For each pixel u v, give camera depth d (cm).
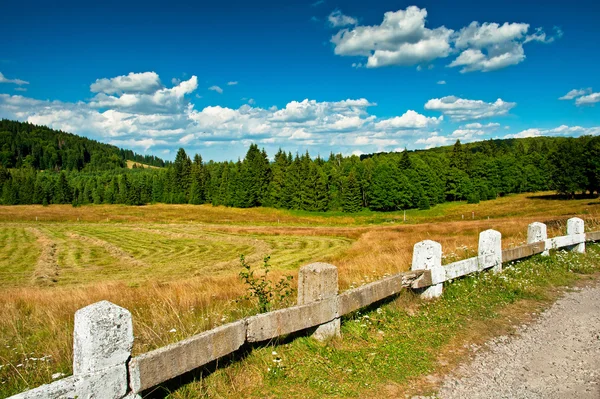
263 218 7819
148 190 12644
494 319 621
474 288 744
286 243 4091
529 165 10162
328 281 485
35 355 490
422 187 8862
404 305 633
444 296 697
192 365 344
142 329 501
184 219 7756
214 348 364
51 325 648
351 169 10588
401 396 390
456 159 10719
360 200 9300
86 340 279
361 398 383
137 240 4666
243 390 381
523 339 541
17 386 386
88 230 5888
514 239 1498
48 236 5188
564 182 7625
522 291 761
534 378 429
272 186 10519
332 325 494
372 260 1280
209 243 4334
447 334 554
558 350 503
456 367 457
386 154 14900
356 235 4506
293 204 10012
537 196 8994
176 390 355
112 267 2955
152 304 741
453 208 8675
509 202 8538
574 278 888
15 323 705
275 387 390
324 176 10069
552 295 761
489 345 521
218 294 867
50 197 12044
